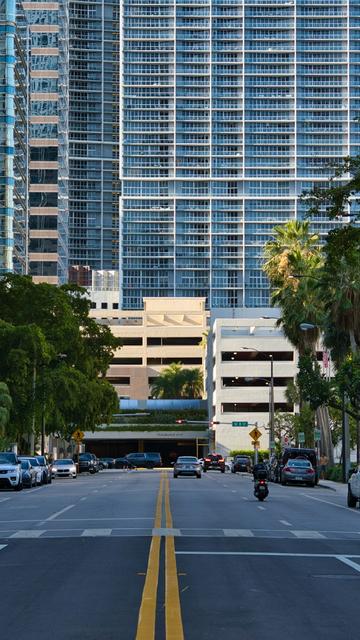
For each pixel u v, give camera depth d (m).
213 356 159.75
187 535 25.45
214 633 11.99
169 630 12.05
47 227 185.25
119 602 14.30
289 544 23.45
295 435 114.69
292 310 82.25
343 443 72.44
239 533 26.20
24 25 174.12
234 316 174.00
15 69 154.38
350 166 30.11
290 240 90.19
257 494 43.69
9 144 151.00
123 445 184.00
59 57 197.75
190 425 174.62
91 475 98.81
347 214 30.11
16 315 87.56
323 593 15.44
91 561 19.55
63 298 89.75
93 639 11.55
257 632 12.08
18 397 80.31
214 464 119.12
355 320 70.31
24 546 22.78
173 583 16.25
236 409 153.38
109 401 100.50
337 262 30.36
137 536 25.09
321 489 63.59
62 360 90.88
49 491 54.72
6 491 55.56
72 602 14.34
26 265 170.12
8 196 150.12
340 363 74.50
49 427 94.38
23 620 12.87
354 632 12.15
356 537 25.72
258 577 17.25
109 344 100.25
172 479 78.56
